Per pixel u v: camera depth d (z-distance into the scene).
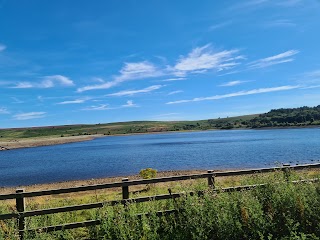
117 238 7.68
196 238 7.71
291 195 8.44
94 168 51.16
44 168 56.97
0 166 66.19
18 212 7.90
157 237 7.86
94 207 8.51
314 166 10.96
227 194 8.65
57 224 8.73
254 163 43.72
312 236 7.46
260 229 7.79
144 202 8.91
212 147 80.75
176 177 9.25
